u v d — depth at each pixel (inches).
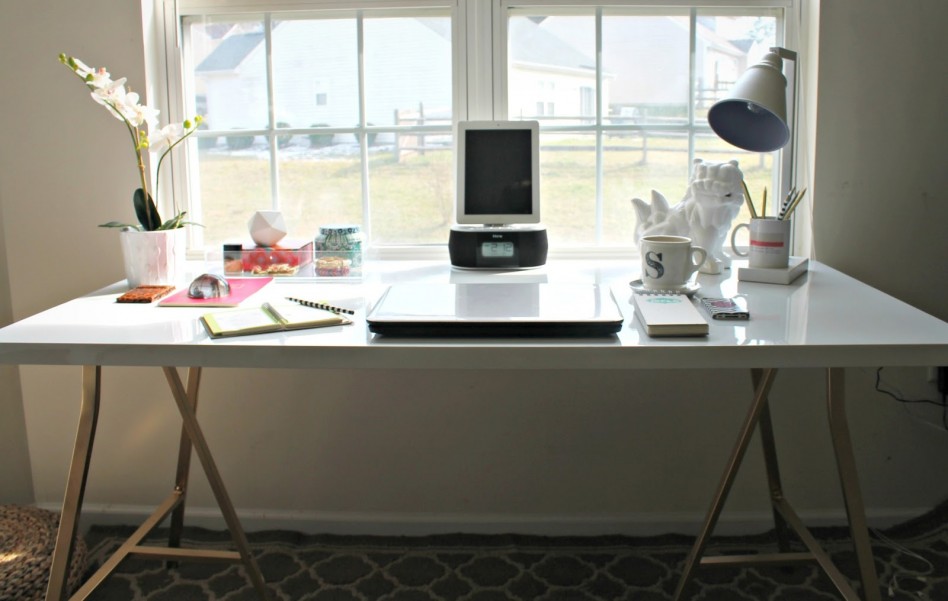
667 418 80.0
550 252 79.0
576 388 79.6
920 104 72.6
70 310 55.1
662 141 78.4
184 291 60.4
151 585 73.4
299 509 83.2
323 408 81.0
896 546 77.5
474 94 77.1
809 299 55.5
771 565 64.2
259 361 45.8
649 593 72.1
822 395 78.7
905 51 71.9
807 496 81.0
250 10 76.4
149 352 46.1
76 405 81.3
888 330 46.6
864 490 80.4
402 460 81.7
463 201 72.6
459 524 82.4
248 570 66.9
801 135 75.8
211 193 80.8
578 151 78.6
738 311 49.9
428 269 70.4
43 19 73.8
